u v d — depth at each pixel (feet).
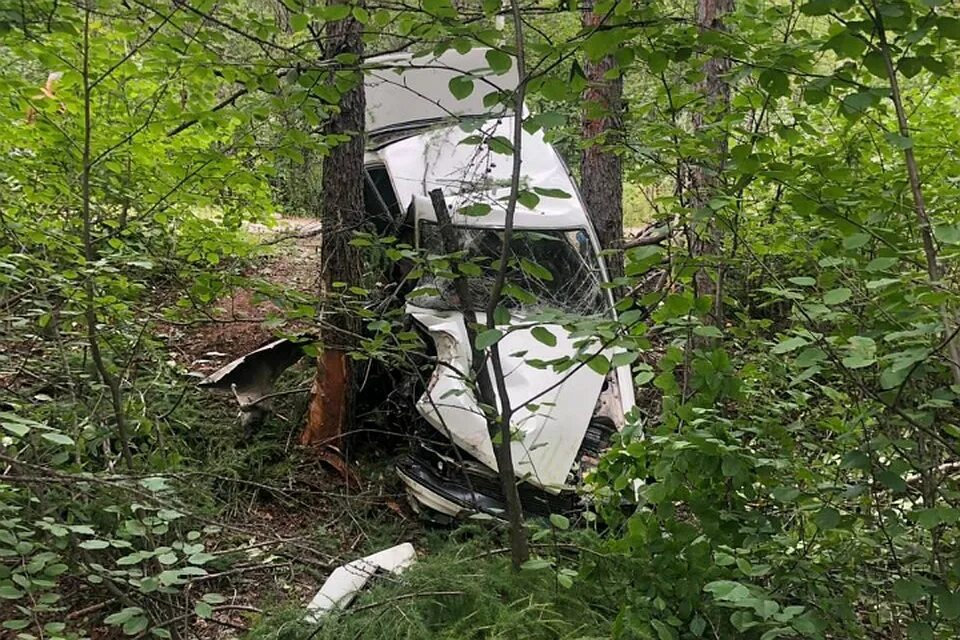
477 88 18.37
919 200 8.18
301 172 22.04
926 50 8.40
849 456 8.43
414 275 12.02
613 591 11.03
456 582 11.86
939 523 7.96
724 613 10.13
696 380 10.16
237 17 11.39
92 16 11.12
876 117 13.41
